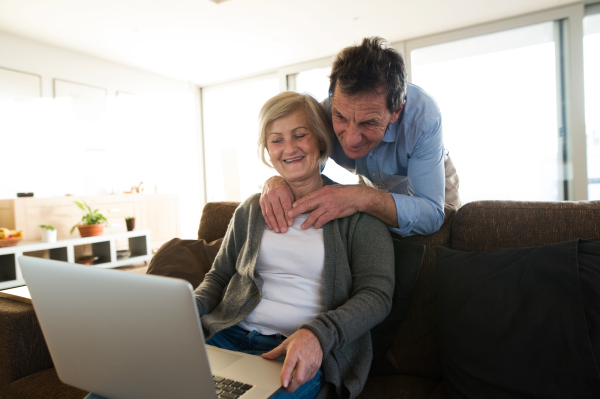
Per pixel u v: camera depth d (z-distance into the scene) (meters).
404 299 1.11
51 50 4.40
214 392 0.61
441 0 3.51
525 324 0.84
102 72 4.88
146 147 5.40
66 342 0.76
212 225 1.72
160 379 0.65
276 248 1.14
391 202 1.09
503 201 1.14
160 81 5.57
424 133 1.18
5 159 4.05
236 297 1.14
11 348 1.12
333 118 1.11
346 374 0.95
